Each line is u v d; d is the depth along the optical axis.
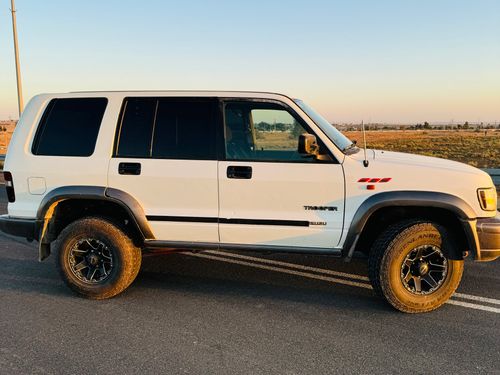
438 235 3.76
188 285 4.59
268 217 3.91
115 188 4.04
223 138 3.97
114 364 3.01
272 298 4.23
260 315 3.84
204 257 5.54
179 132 4.03
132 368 2.96
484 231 3.69
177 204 4.02
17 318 3.76
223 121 3.98
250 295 4.31
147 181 4.00
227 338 3.40
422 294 3.83
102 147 4.07
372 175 3.75
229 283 4.64
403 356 3.12
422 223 3.78
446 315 3.83
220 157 3.95
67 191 4.04
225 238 4.03
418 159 4.12
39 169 4.12
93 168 4.05
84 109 4.18
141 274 4.92
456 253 3.79
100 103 4.16
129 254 4.14
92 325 3.62
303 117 3.88
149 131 4.06
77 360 3.06
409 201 3.68
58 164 4.10
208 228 4.01
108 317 3.79
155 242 4.12
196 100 4.05
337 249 3.92
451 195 3.69
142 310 3.94
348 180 3.78
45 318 3.76
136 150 4.05
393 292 3.80
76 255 4.20
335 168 3.80
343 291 4.42
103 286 4.14
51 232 4.24
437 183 3.71
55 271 5.02
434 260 3.87
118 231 4.10
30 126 4.21
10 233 4.23
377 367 2.98
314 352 3.18
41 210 4.09
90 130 4.12
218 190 3.94
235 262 5.35
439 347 3.26
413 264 3.85
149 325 3.63
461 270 3.85
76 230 4.11
